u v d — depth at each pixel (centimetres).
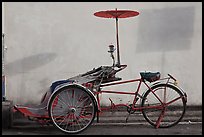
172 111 941
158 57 963
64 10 949
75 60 954
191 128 880
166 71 965
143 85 956
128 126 895
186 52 965
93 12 952
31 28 947
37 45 950
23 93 954
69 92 830
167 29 962
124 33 958
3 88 920
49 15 948
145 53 961
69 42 953
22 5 943
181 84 967
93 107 831
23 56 949
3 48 935
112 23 956
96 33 955
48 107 822
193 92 968
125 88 957
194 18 961
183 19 960
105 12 849
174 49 964
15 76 951
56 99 827
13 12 942
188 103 959
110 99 891
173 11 959
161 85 870
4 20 941
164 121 902
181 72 966
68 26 951
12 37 945
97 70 849
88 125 836
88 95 830
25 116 853
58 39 951
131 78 960
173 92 898
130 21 958
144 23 959
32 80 953
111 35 956
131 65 960
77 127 842
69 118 833
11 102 905
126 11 848
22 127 888
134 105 868
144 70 962
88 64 955
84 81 844
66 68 954
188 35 963
